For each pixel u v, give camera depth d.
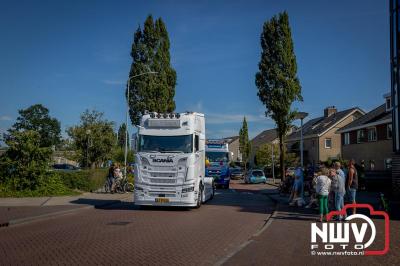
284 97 36.94
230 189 37.00
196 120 18.39
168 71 40.56
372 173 30.31
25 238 11.02
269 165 66.06
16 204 18.91
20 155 23.20
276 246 9.95
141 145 17.88
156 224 13.71
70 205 18.81
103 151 45.09
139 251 9.41
